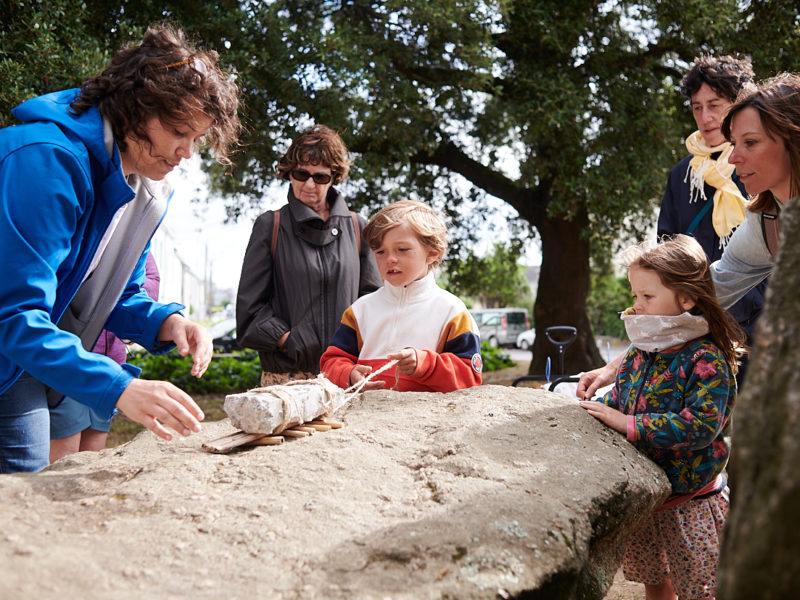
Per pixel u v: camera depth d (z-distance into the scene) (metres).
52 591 1.12
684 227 3.15
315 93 7.21
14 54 5.36
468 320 2.63
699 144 3.08
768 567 0.85
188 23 7.02
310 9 8.16
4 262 1.64
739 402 1.06
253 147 7.37
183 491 1.56
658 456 2.03
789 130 2.07
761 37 8.27
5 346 1.63
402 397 2.28
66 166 1.75
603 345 26.38
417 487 1.60
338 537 1.35
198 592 1.16
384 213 2.65
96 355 1.64
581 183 8.80
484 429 1.89
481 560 1.27
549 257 11.10
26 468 1.98
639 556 2.23
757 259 2.44
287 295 3.00
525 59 9.27
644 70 9.32
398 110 8.15
